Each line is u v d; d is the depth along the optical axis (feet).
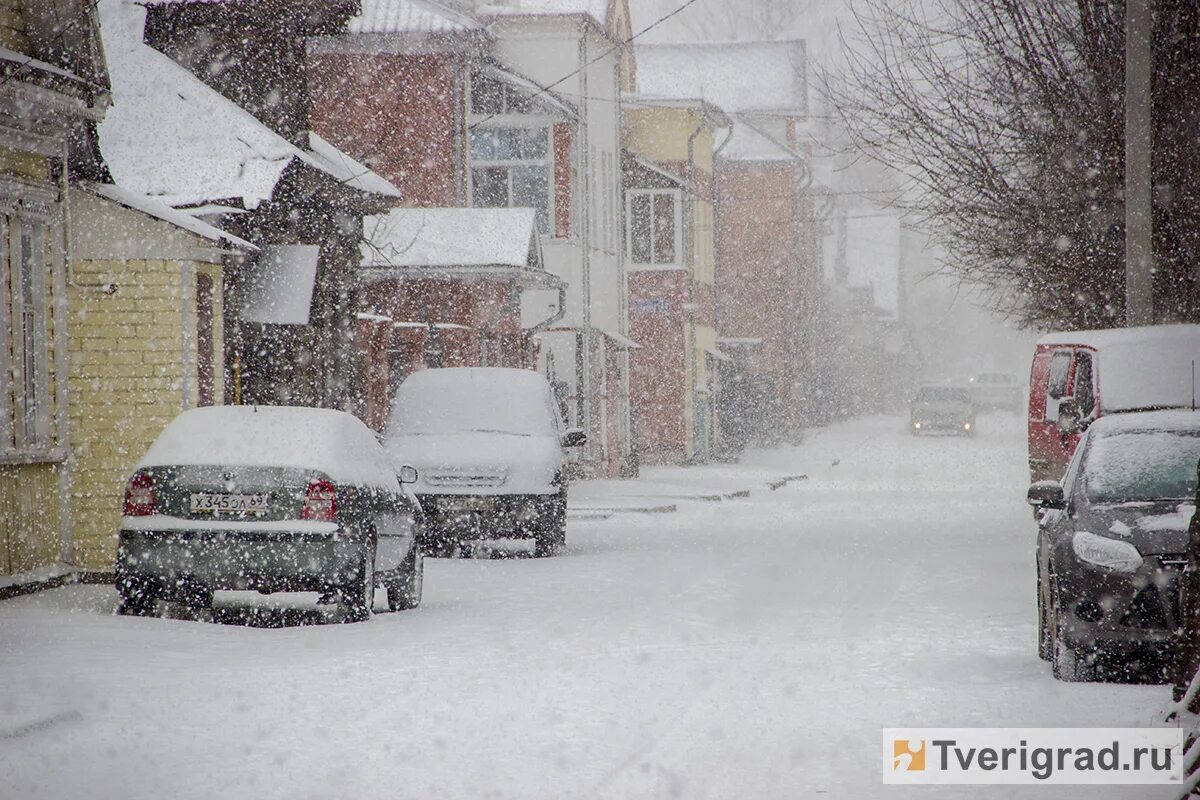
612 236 499.10
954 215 269.64
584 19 449.48
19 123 177.37
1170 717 86.17
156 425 194.08
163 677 120.88
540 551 236.43
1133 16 206.80
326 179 257.75
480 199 432.66
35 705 106.52
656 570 211.82
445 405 249.14
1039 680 121.80
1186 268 221.46
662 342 552.82
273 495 150.92
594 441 462.19
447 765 91.04
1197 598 90.53
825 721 104.88
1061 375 236.84
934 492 402.52
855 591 184.75
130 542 151.53
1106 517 124.77
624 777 88.07
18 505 177.88
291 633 148.25
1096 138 244.63
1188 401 208.03
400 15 390.83
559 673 124.26
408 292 353.31
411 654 134.41
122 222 194.39
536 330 416.67
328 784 86.17
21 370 179.73
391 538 164.35
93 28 189.06
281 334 268.41
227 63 264.93
